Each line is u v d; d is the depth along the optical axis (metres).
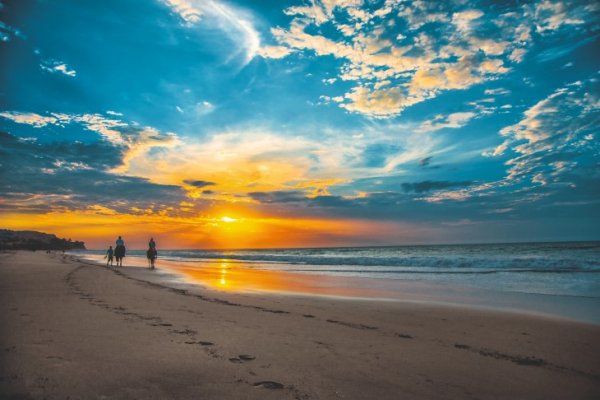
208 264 32.28
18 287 10.27
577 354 4.75
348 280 16.06
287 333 5.46
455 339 5.48
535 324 6.66
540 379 3.79
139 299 8.55
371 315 7.44
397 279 16.58
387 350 4.69
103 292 9.62
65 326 5.23
